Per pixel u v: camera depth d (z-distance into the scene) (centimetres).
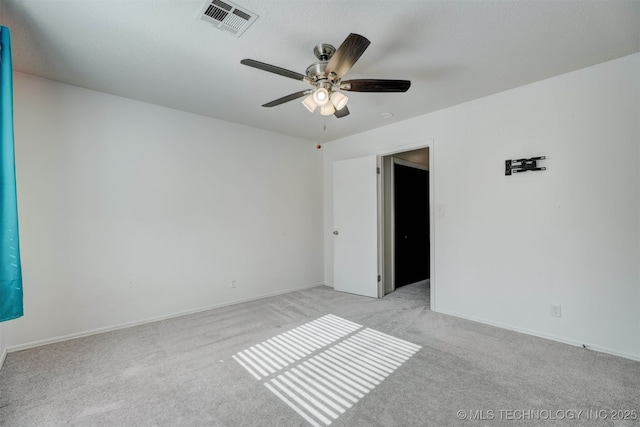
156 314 320
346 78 261
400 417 167
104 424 162
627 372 208
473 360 229
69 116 274
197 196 352
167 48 213
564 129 257
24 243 253
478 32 196
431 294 349
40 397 186
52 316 264
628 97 228
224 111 342
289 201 446
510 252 288
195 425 162
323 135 448
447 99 310
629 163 228
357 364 225
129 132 305
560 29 194
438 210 341
